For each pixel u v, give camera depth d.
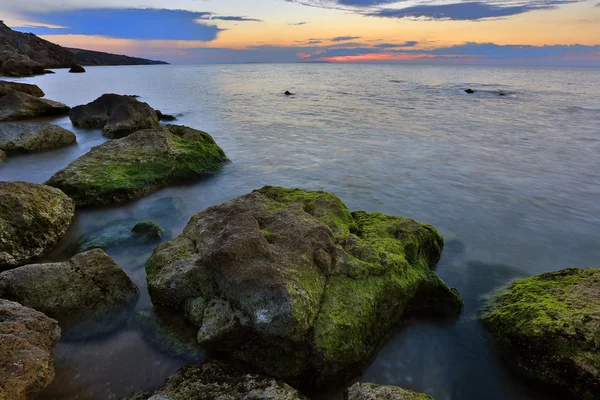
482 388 5.35
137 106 20.89
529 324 5.60
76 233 9.23
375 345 5.81
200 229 7.21
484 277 7.85
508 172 13.86
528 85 55.78
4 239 7.63
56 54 89.06
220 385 4.75
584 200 11.54
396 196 11.84
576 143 18.14
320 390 5.25
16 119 23.67
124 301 6.40
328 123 23.27
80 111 22.81
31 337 4.73
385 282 6.15
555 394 5.25
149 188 11.85
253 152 16.70
